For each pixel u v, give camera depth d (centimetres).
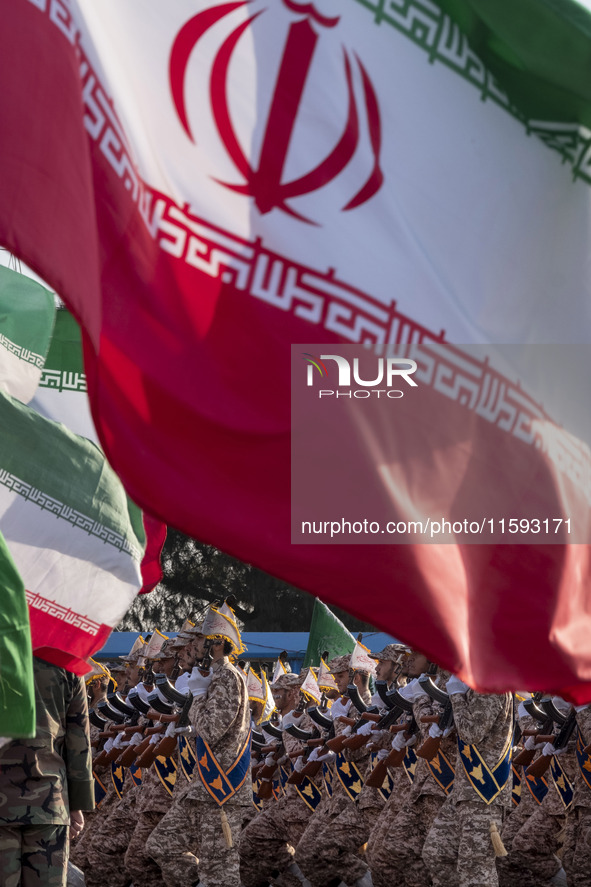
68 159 749
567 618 1085
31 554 1471
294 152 931
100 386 790
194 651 2591
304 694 2981
